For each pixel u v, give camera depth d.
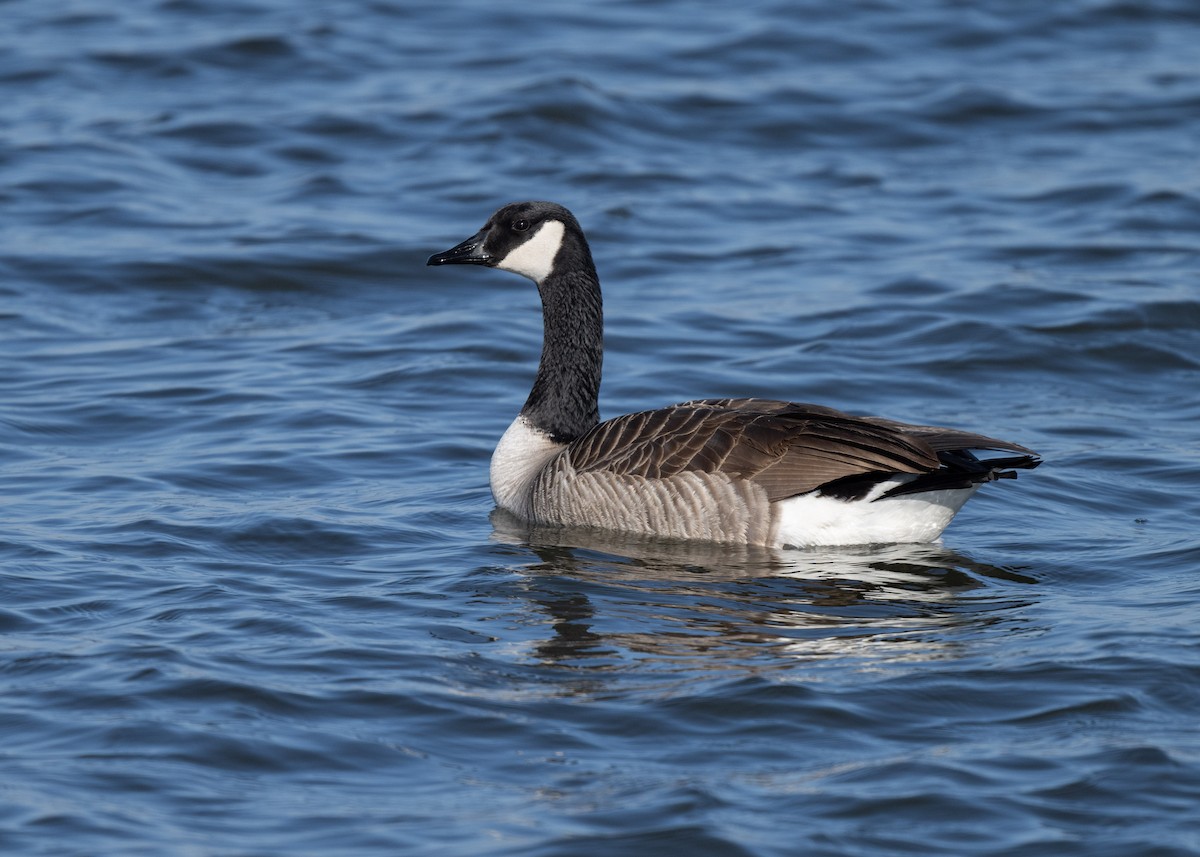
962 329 20.58
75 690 10.34
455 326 21.14
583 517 14.31
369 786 9.23
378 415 17.89
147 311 21.58
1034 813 8.84
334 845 8.55
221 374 19.16
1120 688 10.41
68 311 21.39
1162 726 9.91
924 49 33.25
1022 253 23.56
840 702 10.26
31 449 16.47
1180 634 11.37
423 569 13.12
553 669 10.84
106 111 29.02
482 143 27.95
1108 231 24.33
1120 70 32.09
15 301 21.56
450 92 30.09
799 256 23.64
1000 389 19.02
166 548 13.45
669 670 10.82
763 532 13.61
